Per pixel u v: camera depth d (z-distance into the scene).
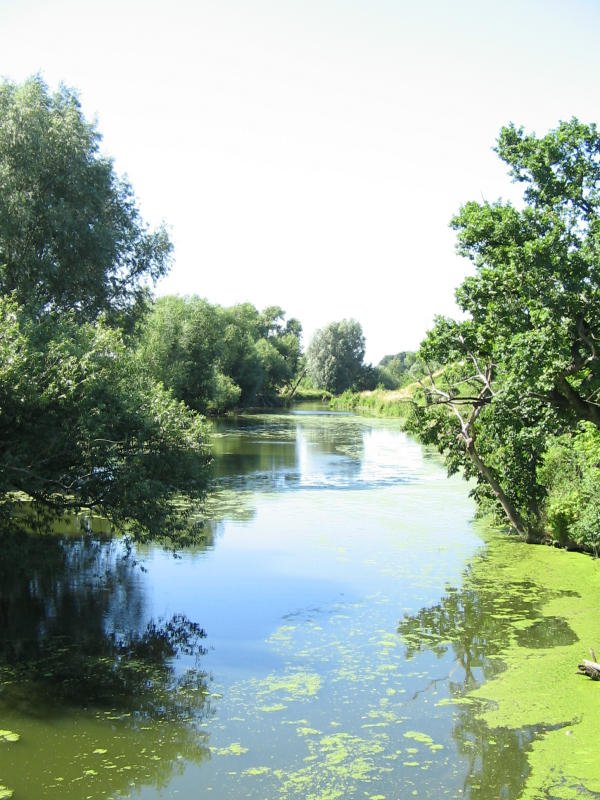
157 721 9.72
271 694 10.62
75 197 25.81
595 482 18.09
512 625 13.69
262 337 115.44
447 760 8.72
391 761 8.69
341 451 45.84
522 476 20.64
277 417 78.00
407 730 9.51
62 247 25.28
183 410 16.48
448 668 11.62
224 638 12.97
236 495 28.69
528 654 12.21
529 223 13.84
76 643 12.64
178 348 54.25
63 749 8.92
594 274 12.53
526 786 8.12
